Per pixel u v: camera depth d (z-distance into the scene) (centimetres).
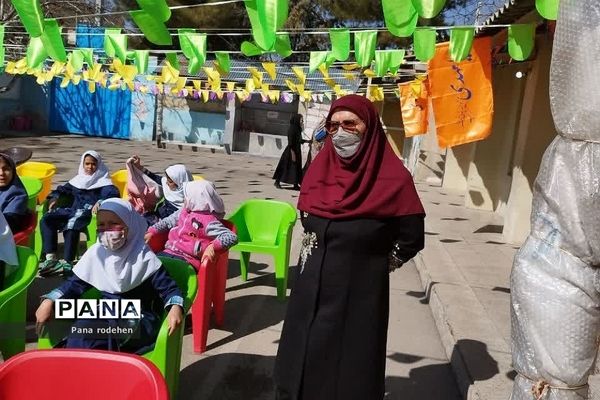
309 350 240
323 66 515
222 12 1994
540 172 202
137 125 2089
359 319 238
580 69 182
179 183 523
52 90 2148
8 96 2108
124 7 1852
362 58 380
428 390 351
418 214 238
